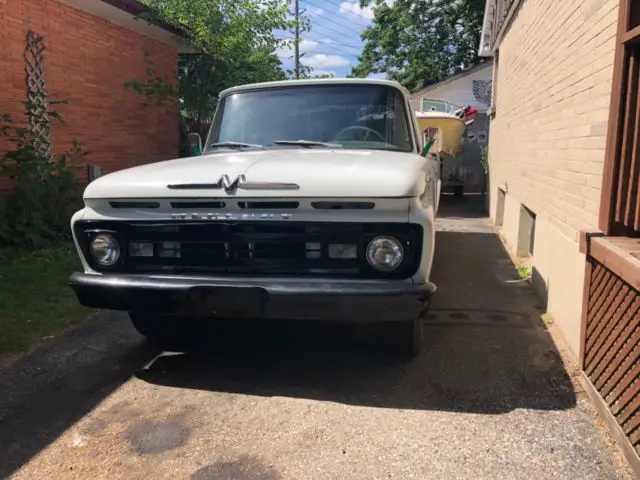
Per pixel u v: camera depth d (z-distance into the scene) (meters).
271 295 3.07
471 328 4.45
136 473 2.58
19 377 3.58
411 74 27.61
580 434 2.86
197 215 3.20
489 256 7.24
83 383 3.51
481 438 2.84
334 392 3.38
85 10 8.92
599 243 3.10
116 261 3.40
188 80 12.15
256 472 2.58
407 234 3.05
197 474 2.57
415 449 2.74
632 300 2.71
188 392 3.39
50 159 7.84
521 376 3.55
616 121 3.16
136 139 10.59
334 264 3.13
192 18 11.55
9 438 2.86
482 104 20.81
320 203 3.04
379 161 3.49
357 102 4.48
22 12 7.55
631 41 2.97
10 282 5.49
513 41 8.25
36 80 7.80
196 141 5.12
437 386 3.43
